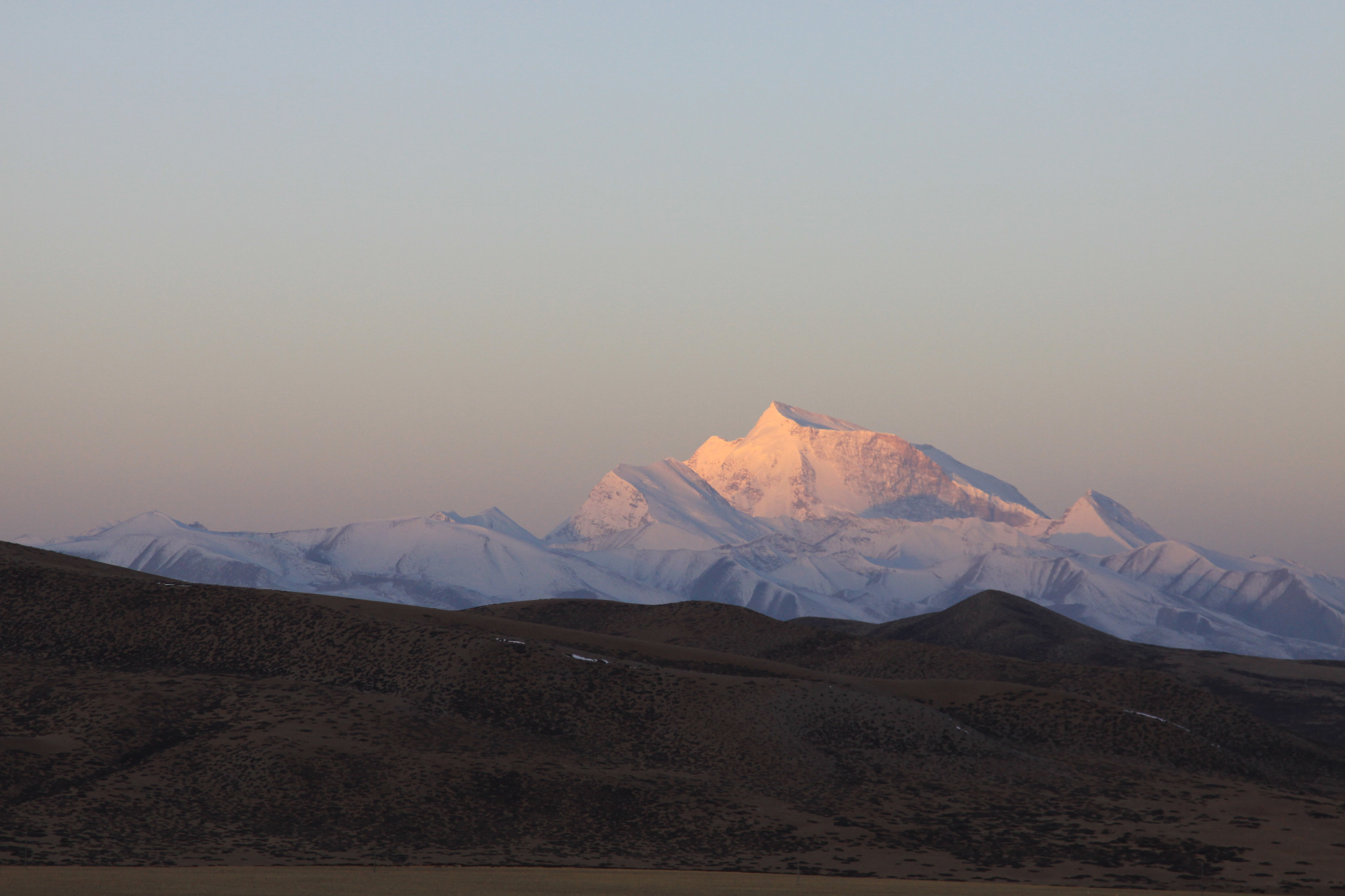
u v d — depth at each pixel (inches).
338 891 4820.4
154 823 6210.6
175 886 4842.5
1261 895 5841.5
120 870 5324.8
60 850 5693.9
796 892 5142.7
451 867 5856.3
